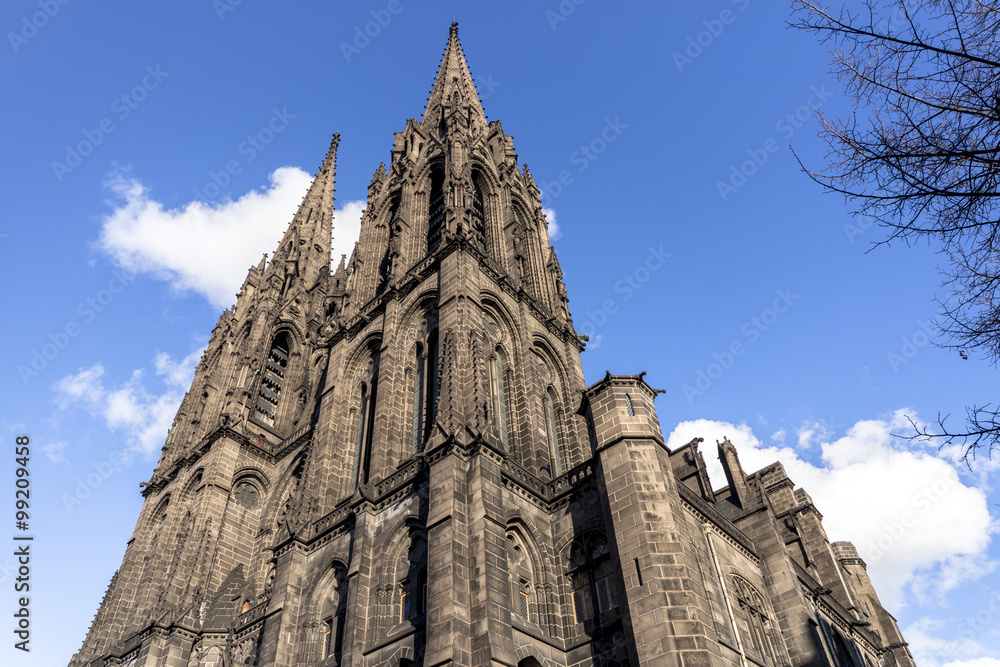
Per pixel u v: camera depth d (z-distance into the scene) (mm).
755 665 36062
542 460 46438
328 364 59438
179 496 71000
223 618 57062
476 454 38438
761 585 44594
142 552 70938
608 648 34156
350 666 34688
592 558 38031
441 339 47781
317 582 41969
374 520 41594
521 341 54000
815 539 67375
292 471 70125
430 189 71125
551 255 71250
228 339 91562
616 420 39969
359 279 65125
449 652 29859
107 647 61406
